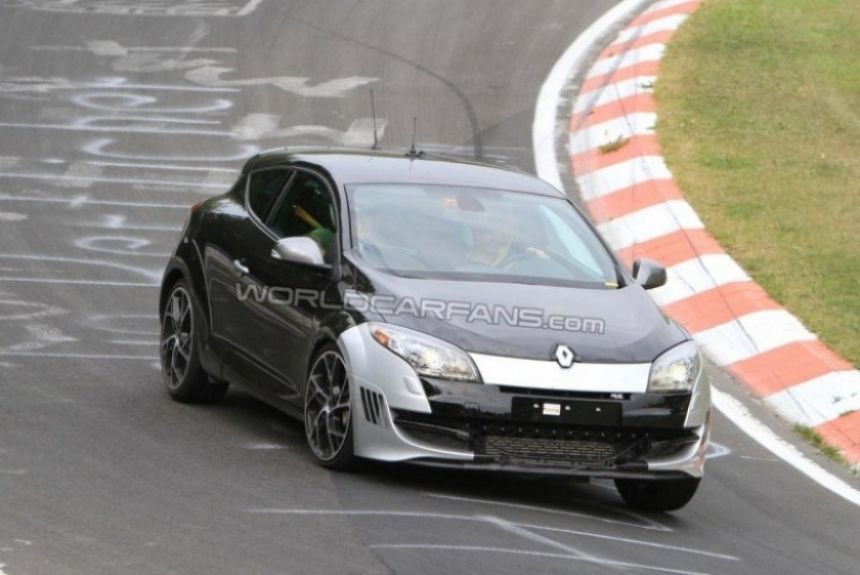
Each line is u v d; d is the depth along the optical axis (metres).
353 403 25.81
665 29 70.94
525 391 25.09
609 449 25.59
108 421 29.41
